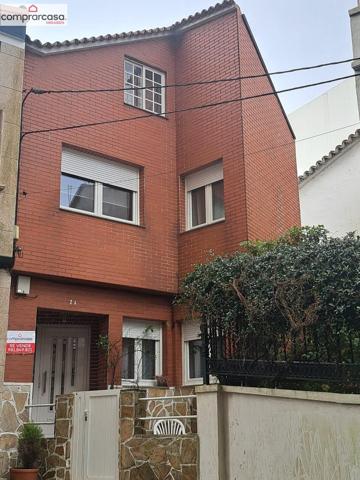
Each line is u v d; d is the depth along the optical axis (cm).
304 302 685
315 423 630
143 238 1309
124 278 1248
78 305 1197
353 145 1656
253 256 820
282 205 1456
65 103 1255
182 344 1326
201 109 1403
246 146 1298
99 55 1350
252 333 754
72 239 1189
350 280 643
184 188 1416
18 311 1106
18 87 1159
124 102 1371
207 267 840
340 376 643
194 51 1464
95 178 1288
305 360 685
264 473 678
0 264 1057
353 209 1612
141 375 1285
